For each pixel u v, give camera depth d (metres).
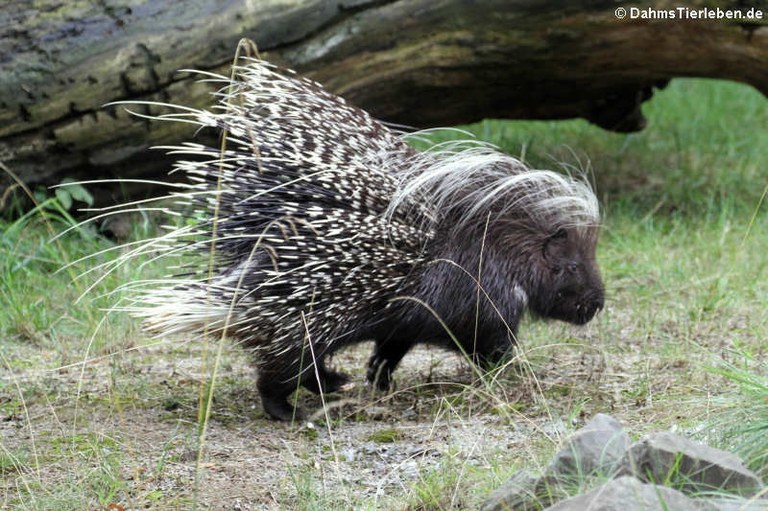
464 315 7.80
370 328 7.69
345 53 11.64
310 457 6.57
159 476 6.19
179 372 8.75
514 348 8.30
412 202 7.64
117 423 7.32
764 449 5.35
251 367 8.38
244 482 6.11
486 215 7.84
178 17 11.11
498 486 5.51
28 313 9.77
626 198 14.52
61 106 11.12
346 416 7.67
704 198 14.40
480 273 7.79
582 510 4.29
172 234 7.16
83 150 11.50
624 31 11.84
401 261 7.53
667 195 14.77
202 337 7.38
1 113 11.05
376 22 11.55
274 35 11.31
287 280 7.16
